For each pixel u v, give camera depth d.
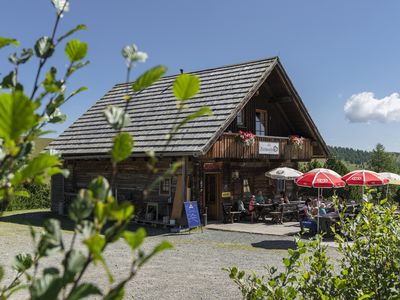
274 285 3.19
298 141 22.31
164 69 1.19
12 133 0.94
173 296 8.27
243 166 21.66
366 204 3.81
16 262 1.51
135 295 8.28
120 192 20.31
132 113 21.64
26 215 22.23
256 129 22.77
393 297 3.12
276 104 23.48
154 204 18.59
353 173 15.99
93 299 7.46
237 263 11.35
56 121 1.49
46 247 1.13
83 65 1.43
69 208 1.17
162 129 19.14
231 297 8.24
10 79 1.37
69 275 1.04
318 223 15.42
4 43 1.37
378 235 3.60
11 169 1.35
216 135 17.17
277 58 20.48
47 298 0.99
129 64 1.20
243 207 20.09
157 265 10.95
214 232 17.06
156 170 1.18
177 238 15.56
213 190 20.67
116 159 1.22
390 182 18.94
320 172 15.62
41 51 1.38
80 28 1.41
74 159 21.22
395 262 3.46
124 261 11.29
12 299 7.30
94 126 22.58
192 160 18.30
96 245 1.03
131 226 18.19
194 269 10.58
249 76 19.86
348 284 3.36
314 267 3.43
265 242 14.81
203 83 21.12
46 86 1.32
